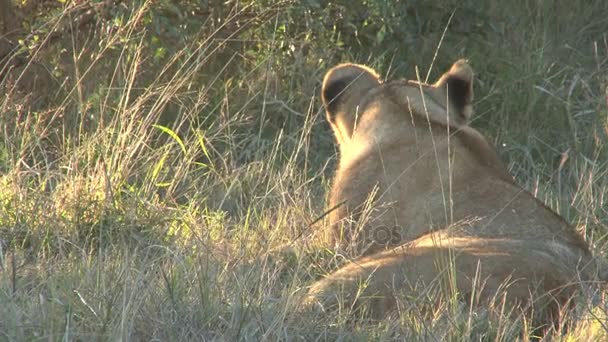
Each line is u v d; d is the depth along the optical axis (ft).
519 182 45.70
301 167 44.86
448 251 29.01
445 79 36.86
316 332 27.55
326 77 37.99
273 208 38.86
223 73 48.14
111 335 25.71
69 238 34.19
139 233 35.04
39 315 26.86
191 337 27.37
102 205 35.91
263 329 27.17
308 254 33.65
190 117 45.52
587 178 43.01
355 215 34.73
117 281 28.27
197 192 38.68
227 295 29.04
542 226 32.50
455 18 51.85
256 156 42.96
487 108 51.11
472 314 27.35
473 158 34.60
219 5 47.37
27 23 46.16
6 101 40.86
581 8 60.08
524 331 26.76
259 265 31.81
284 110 47.06
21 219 35.37
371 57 50.52
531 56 53.93
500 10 55.88
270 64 45.73
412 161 34.63
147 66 45.91
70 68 45.44
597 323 27.63
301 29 49.03
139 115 41.47
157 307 27.94
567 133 49.39
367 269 29.09
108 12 44.52
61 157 39.50
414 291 28.09
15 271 29.19
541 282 28.63
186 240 34.40
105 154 38.60
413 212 33.94
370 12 46.47
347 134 37.24
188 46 45.60
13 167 37.47
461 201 33.60
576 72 52.90
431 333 26.76
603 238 37.65
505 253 29.35
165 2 43.27
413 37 51.37
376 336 26.94
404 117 35.55
